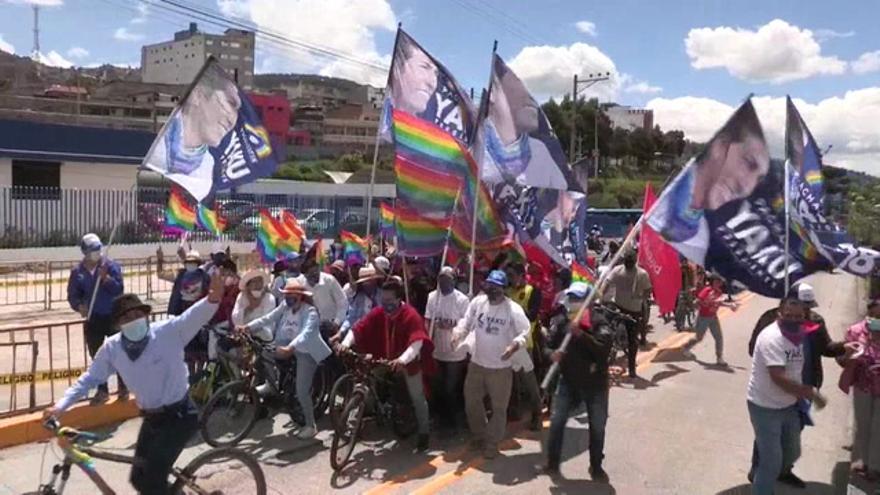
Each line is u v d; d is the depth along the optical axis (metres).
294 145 106.50
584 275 10.49
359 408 6.75
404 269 8.41
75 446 4.61
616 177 76.88
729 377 11.16
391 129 9.64
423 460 7.02
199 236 25.06
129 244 23.86
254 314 7.81
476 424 7.33
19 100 68.12
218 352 7.64
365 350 7.19
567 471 6.90
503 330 7.08
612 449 7.59
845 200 28.05
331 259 14.78
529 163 9.34
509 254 10.13
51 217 23.77
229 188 8.01
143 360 4.60
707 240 6.53
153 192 26.08
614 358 11.39
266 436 7.46
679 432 8.27
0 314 14.34
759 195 6.53
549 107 74.31
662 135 99.06
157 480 4.71
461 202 8.80
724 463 7.28
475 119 10.01
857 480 6.95
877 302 7.05
